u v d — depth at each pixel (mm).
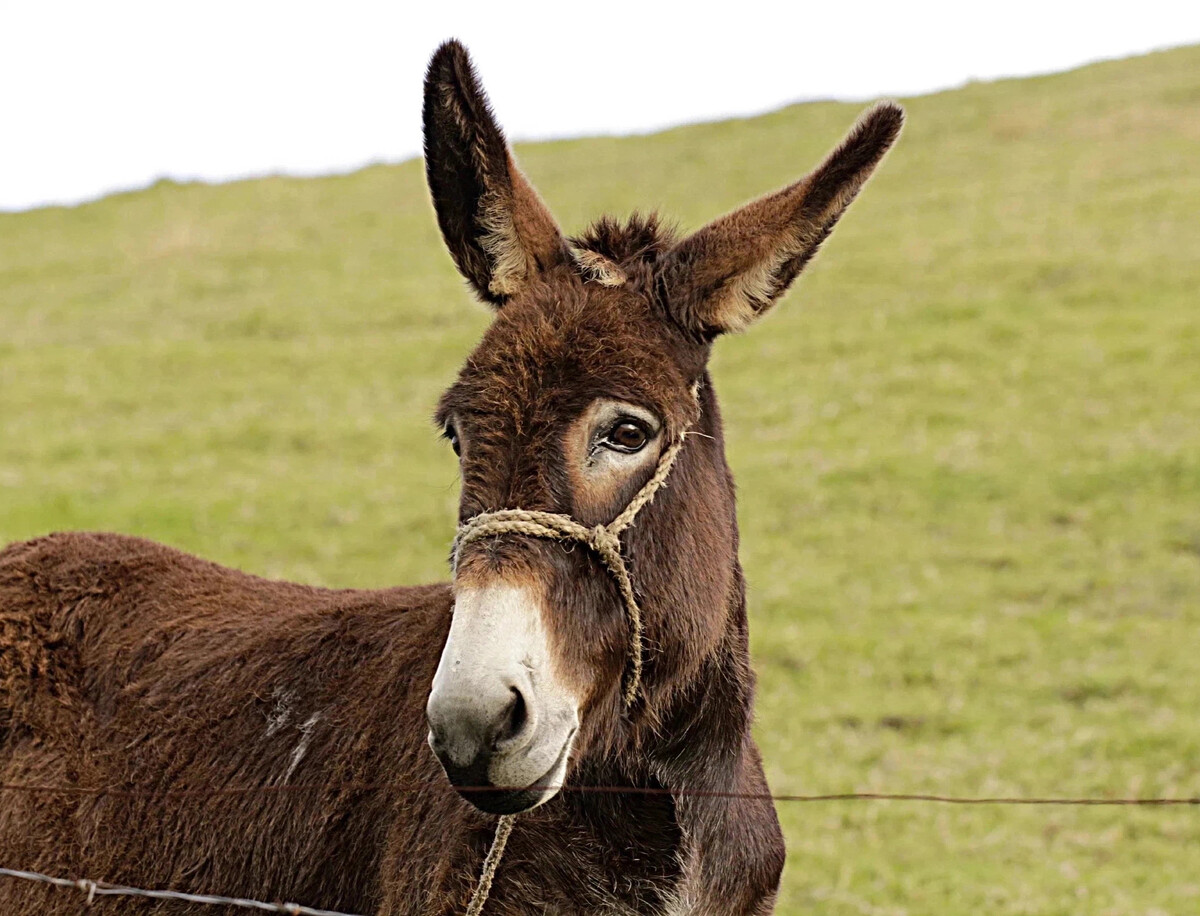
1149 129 25703
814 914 6641
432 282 22938
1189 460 13297
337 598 4293
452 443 3117
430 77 3291
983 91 31094
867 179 3084
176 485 14508
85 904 3861
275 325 21156
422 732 3447
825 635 10641
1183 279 18266
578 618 2850
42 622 4270
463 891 3105
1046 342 16906
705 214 23953
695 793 3299
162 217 29594
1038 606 11133
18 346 20875
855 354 17359
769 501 13469
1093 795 8102
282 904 3443
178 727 3963
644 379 2947
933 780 8344
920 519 12914
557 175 28719
